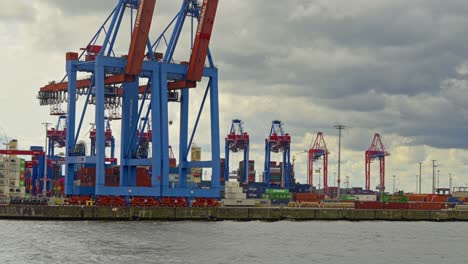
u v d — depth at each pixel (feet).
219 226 451.12
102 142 480.23
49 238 334.65
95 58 483.92
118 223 447.42
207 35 506.07
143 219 484.33
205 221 502.79
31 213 469.98
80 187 507.30
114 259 266.77
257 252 303.48
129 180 506.48
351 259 291.99
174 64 506.48
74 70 505.25
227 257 282.97
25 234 352.28
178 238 351.67
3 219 467.11
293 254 301.63
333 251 319.68
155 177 492.13
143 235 361.51
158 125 496.64
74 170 518.78
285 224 513.86
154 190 492.54
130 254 282.15
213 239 353.72
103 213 474.90
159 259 270.26
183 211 500.33
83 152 510.99
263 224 501.56
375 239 394.32
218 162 511.81
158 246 312.09
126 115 511.81
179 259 271.90
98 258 268.21
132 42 484.33
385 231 469.98
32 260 260.01
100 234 360.48
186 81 510.17
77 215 470.80
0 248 291.99
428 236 433.48
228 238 362.33
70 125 505.66
